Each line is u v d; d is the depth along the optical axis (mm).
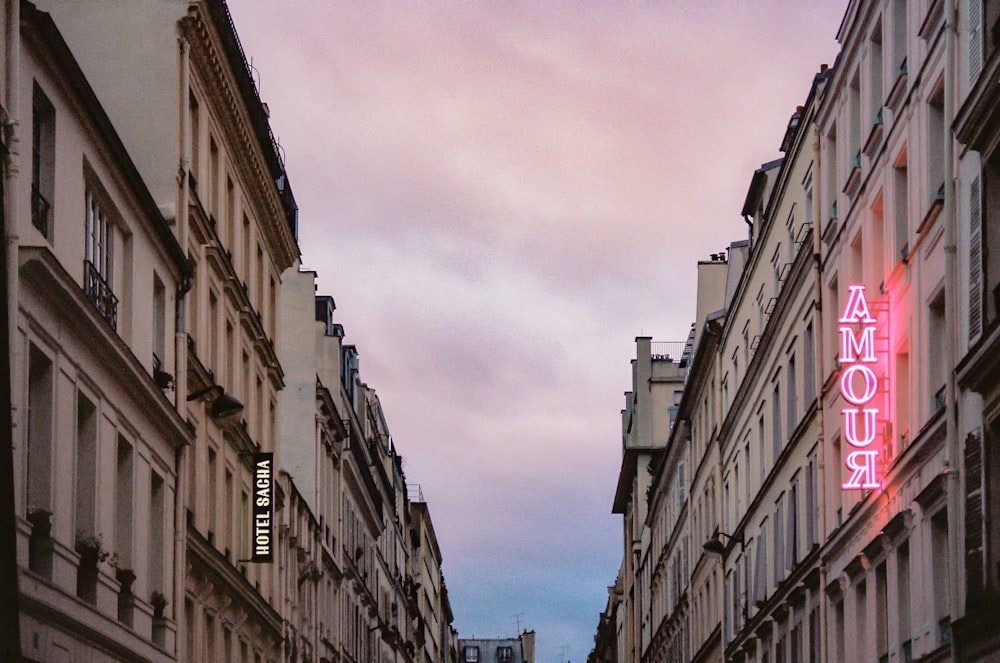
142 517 30203
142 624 29953
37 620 23219
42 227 24500
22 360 22844
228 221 41719
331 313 69250
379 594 85125
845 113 35312
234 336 41594
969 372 24547
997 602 23422
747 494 51531
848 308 30953
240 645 41969
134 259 29797
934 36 27469
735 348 54500
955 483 25672
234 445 41281
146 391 29562
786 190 42906
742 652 51688
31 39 23375
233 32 38250
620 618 120438
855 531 33906
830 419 37062
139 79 35031
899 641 29828
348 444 67938
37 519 23922
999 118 23453
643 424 98125
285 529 49531
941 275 26969
